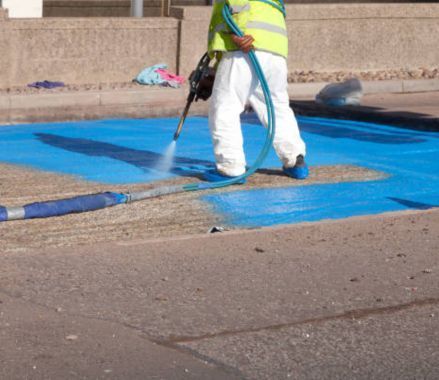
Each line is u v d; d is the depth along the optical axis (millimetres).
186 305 7918
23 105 18641
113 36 20844
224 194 12445
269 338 7328
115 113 18922
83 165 14164
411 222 10766
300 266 9023
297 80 22438
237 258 9234
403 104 20688
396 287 8531
